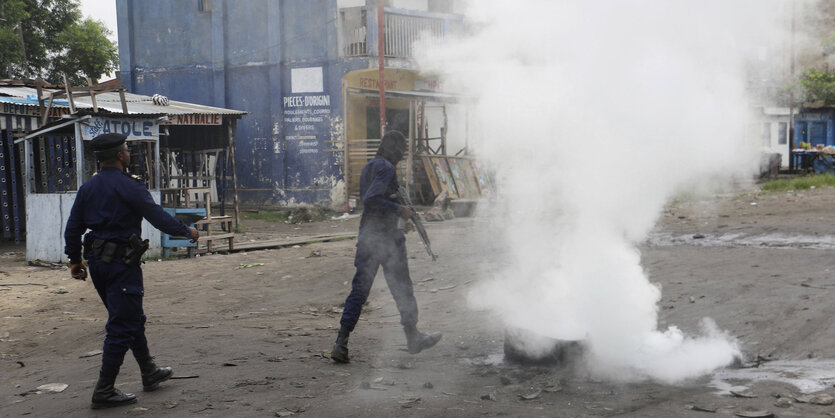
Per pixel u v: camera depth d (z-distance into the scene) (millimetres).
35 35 27125
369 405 3879
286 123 21594
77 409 4047
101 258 4121
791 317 5535
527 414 3670
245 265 10555
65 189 13906
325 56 21094
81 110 10930
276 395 4133
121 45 22938
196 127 18047
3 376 5043
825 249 8891
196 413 3838
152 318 7023
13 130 14445
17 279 9898
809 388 3947
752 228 11500
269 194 21859
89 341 6102
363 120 21312
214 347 5559
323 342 5738
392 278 5109
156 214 4211
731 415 3547
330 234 14891
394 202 5109
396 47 20781
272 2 21297
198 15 22391
